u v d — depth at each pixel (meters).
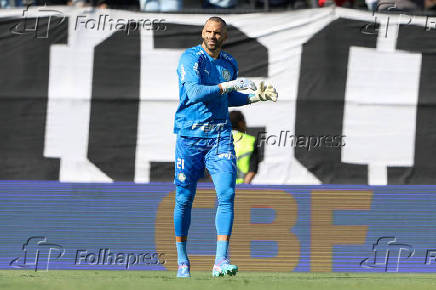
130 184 25.98
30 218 25.80
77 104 26.75
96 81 26.84
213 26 18.83
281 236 25.91
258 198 25.94
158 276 19.75
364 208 26.17
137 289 13.31
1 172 26.48
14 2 32.06
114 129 26.83
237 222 25.86
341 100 26.97
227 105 19.22
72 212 25.88
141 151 26.83
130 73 26.91
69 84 26.77
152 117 26.94
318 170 26.84
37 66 26.72
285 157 26.86
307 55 27.00
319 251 25.97
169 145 26.91
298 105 26.92
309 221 26.03
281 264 25.83
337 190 26.17
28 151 26.61
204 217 25.72
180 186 19.36
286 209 25.98
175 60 27.00
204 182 26.38
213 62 19.22
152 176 26.88
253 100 19.55
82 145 26.73
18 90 26.61
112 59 26.88
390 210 26.19
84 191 25.91
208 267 25.66
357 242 26.08
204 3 32.75
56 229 25.80
